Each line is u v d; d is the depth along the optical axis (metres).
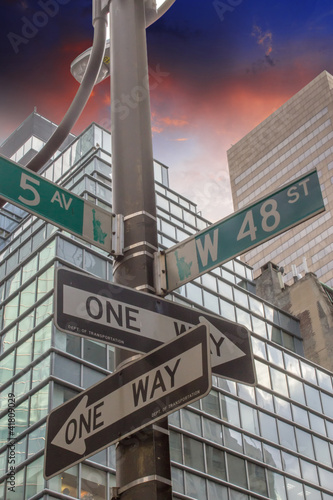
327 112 143.12
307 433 39.53
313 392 42.19
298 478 36.81
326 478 38.31
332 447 40.31
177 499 30.47
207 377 5.36
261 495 34.28
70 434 5.95
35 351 31.97
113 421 5.74
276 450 36.97
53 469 5.84
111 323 6.07
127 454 5.59
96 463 28.36
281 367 41.69
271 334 44.97
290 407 39.94
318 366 44.09
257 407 37.97
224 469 33.62
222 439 34.75
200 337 5.60
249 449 35.66
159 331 6.27
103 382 6.04
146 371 5.81
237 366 6.34
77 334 5.82
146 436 5.60
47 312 33.09
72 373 30.91
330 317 47.88
